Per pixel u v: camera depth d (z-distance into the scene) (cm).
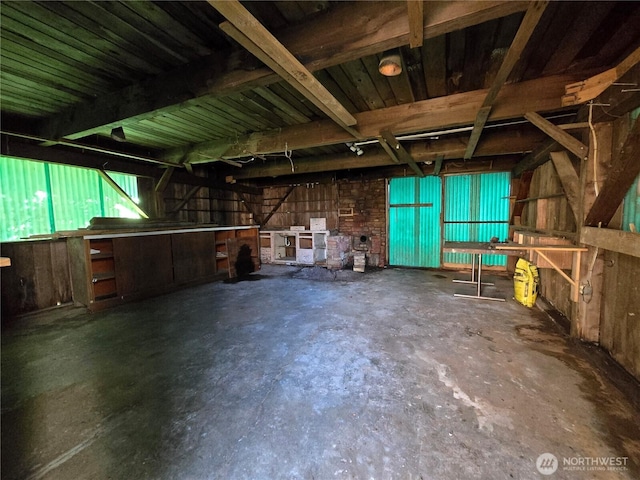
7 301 332
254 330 297
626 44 183
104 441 152
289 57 153
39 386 202
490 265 588
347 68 216
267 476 131
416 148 420
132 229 424
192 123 341
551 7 149
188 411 175
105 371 222
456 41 182
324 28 162
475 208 586
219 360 236
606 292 235
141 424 164
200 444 150
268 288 472
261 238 726
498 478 126
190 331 297
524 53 196
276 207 774
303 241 711
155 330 301
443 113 268
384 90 254
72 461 139
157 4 151
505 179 556
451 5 135
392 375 209
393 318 325
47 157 354
